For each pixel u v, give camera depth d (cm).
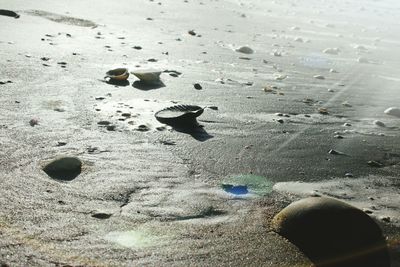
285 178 59
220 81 87
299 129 72
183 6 164
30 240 46
